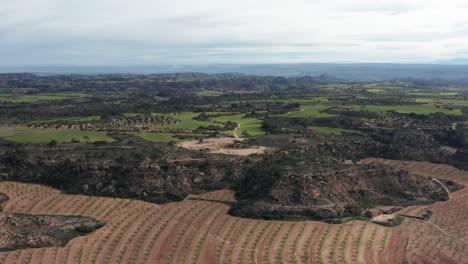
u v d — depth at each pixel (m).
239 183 127.62
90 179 122.12
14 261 79.25
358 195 117.06
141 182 120.38
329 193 113.38
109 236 93.38
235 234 95.62
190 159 130.50
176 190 120.31
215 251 87.69
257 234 95.50
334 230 97.69
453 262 86.56
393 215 108.81
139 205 111.75
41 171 126.44
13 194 115.25
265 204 109.50
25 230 92.44
